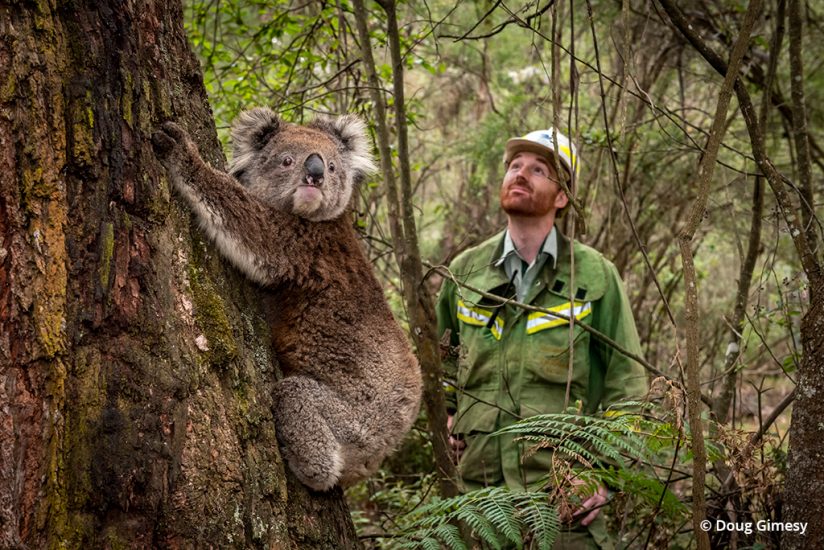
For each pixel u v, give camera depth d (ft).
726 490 13.38
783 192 11.80
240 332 9.45
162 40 9.18
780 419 24.93
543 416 11.25
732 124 25.35
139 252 8.11
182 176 9.28
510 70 30.19
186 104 9.71
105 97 7.99
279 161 11.84
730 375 16.47
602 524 13.16
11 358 7.16
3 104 7.18
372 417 11.51
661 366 25.80
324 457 10.07
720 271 32.81
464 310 14.75
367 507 19.67
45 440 7.30
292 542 9.14
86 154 7.76
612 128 22.09
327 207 11.74
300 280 11.31
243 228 10.32
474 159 26.86
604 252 23.16
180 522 7.88
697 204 9.95
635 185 25.50
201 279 8.99
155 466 7.80
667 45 24.34
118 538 7.61
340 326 11.55
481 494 10.81
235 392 8.71
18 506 7.13
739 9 21.11
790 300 13.70
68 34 7.79
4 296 7.17
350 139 13.50
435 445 13.70
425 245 29.66
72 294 7.64
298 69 19.94
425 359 13.74
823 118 23.91
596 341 14.17
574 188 12.19
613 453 10.28
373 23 23.49
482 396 14.14
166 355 8.08
